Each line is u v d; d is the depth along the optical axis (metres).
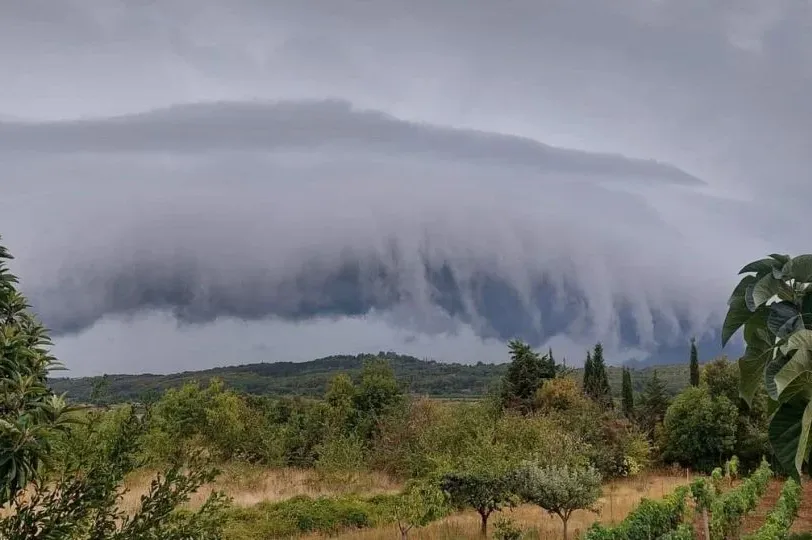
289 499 22.55
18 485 4.25
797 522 21.61
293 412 48.06
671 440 39.41
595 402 43.62
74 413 4.88
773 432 2.80
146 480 17.58
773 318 2.95
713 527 17.56
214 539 5.35
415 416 35.97
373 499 23.38
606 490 29.78
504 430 28.23
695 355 54.66
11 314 5.17
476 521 21.11
